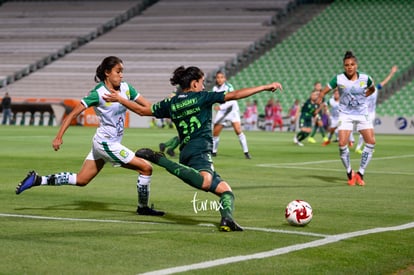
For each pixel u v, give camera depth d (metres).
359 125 20.09
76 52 80.56
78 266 8.91
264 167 25.73
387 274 9.23
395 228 12.37
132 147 36.44
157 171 23.00
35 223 12.29
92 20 84.94
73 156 29.30
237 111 30.17
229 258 9.53
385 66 66.81
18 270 8.64
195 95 11.79
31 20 87.31
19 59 80.50
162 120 67.69
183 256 9.62
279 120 64.56
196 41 78.06
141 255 9.63
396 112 63.28
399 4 73.81
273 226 12.30
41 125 69.31
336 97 42.59
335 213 14.26
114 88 13.31
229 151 34.81
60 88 75.69
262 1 80.50
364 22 72.88
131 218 13.10
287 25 77.81
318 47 72.31
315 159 30.17
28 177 13.55
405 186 19.84
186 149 11.82
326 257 9.83
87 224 12.23
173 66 75.62
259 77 71.12
